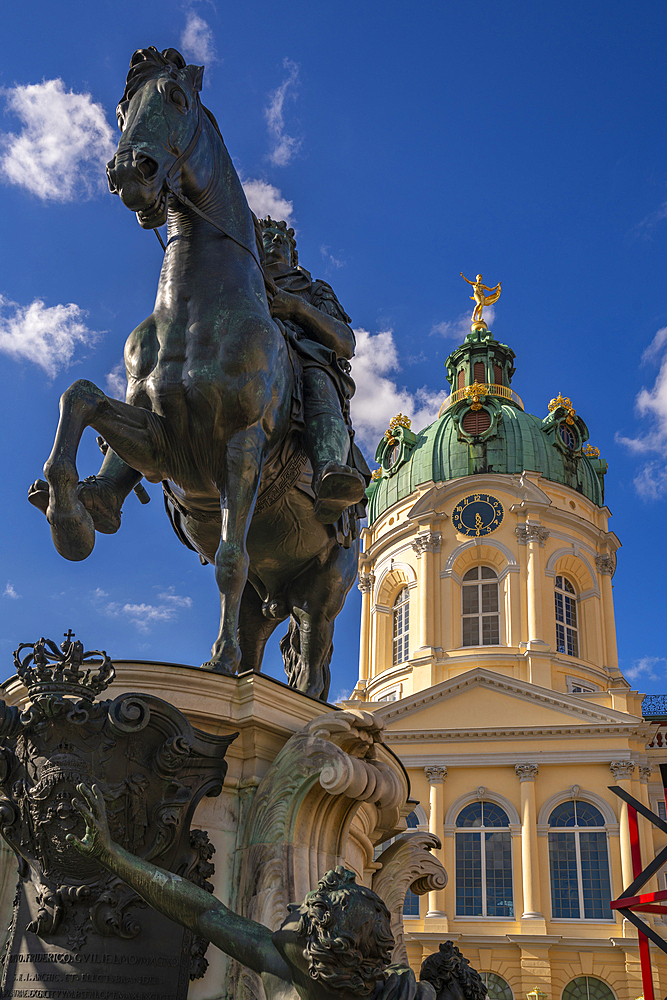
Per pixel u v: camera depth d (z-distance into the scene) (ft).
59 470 12.99
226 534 14.05
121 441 14.06
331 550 18.10
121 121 14.64
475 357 191.01
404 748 129.29
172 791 11.62
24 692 12.99
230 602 13.74
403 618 160.66
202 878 11.60
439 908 118.62
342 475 15.10
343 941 7.26
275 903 11.50
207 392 14.30
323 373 16.80
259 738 12.81
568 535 157.89
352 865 14.42
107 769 11.35
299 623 18.61
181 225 15.46
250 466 14.43
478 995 12.12
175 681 12.53
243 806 12.58
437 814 124.16
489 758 126.21
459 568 156.97
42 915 10.87
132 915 10.98
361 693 159.94
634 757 124.98
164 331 14.87
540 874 119.44
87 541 13.35
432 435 175.11
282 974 7.75
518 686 129.59
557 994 112.57
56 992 10.71
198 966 11.06
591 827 121.39
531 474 158.20
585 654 153.38
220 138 16.06
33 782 11.25
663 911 49.26
